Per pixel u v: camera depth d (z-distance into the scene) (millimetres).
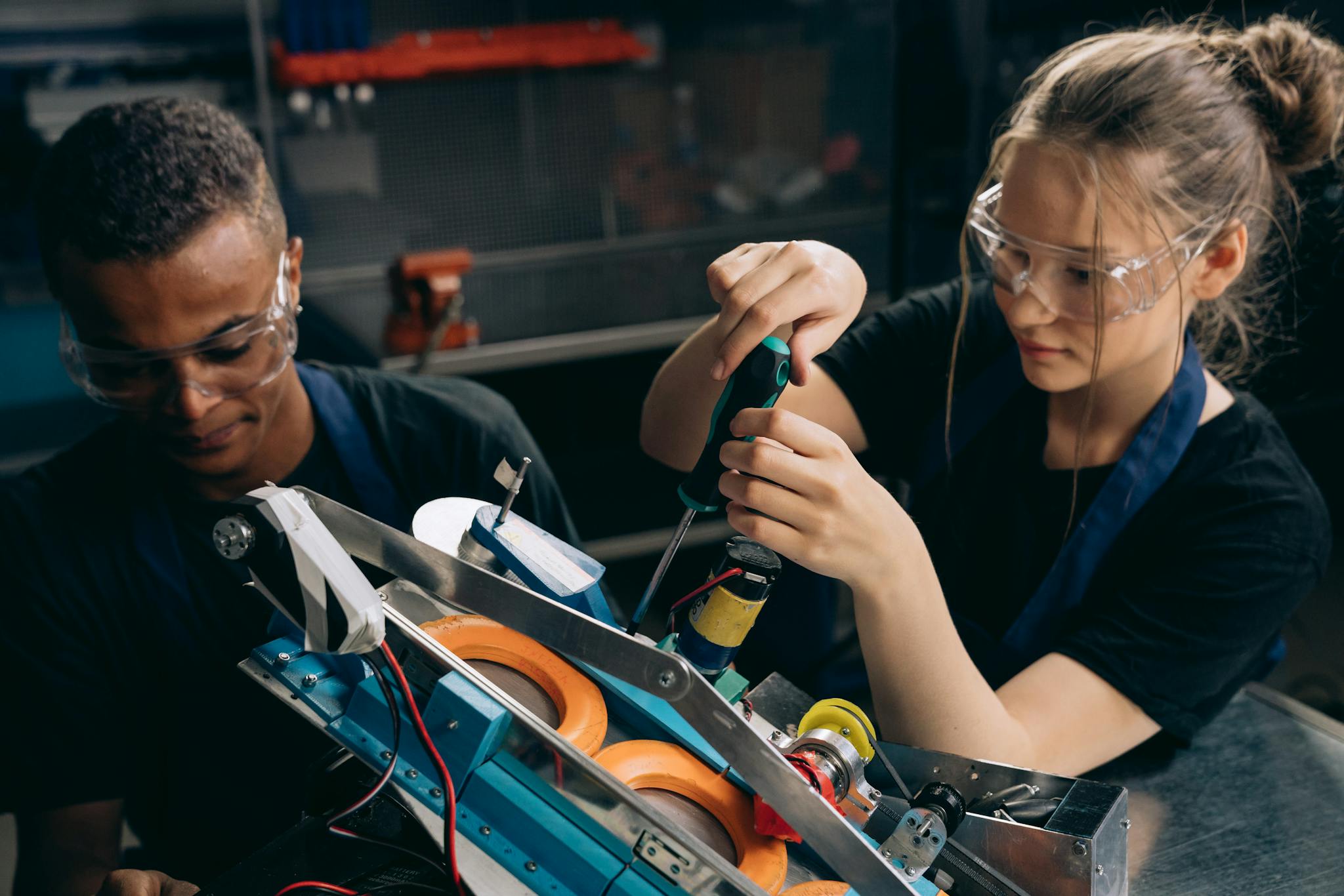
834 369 1505
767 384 795
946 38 2566
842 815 715
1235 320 1485
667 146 3539
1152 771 1172
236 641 1210
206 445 1112
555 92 3359
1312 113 1173
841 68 3576
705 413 1263
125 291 999
